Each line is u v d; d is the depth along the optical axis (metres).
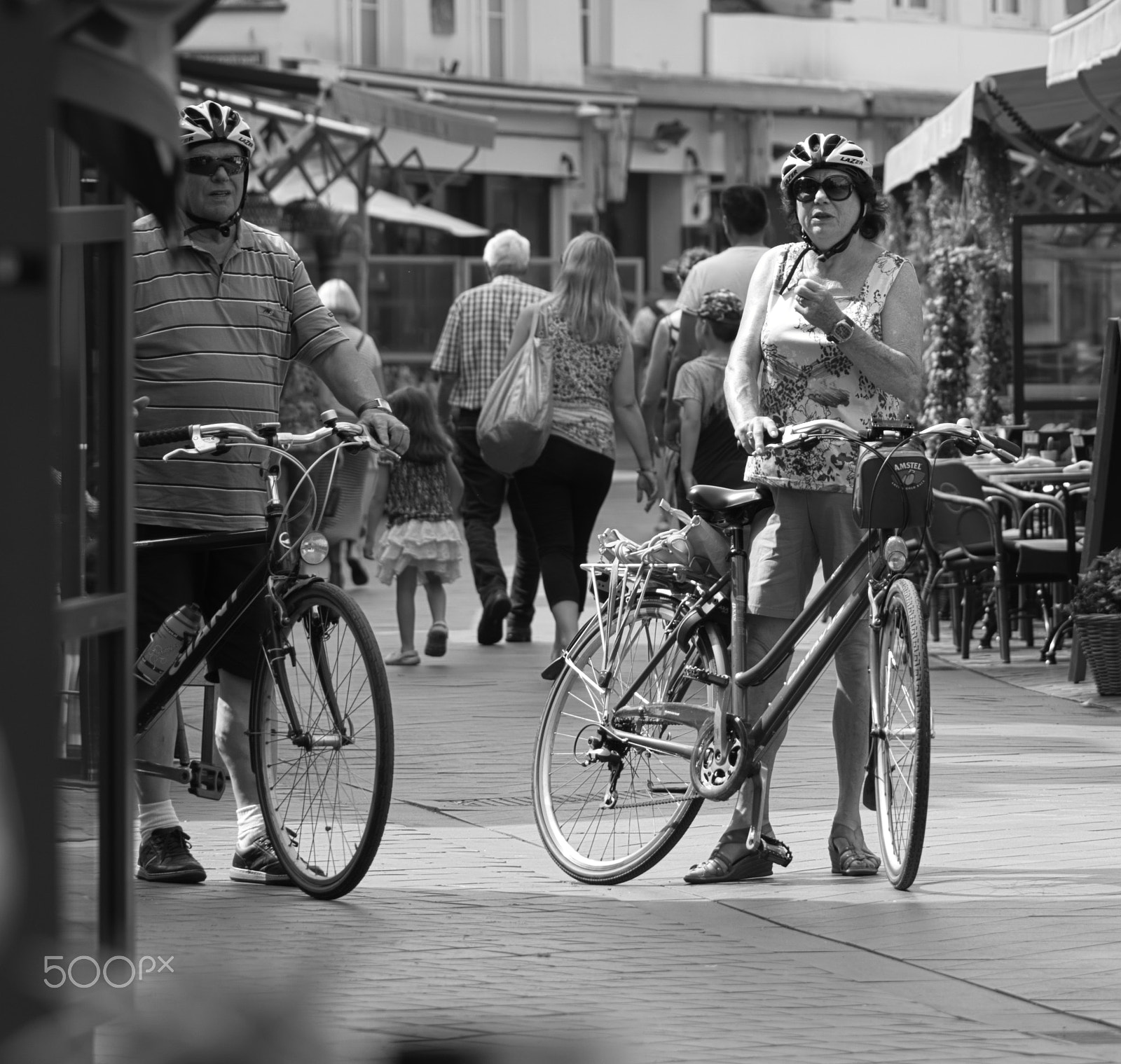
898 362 19.48
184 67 63.31
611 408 34.84
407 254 98.50
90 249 16.47
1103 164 53.19
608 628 20.33
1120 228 54.38
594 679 20.38
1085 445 41.62
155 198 9.23
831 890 19.08
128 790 10.74
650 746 19.66
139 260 19.86
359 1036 13.13
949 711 31.00
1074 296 54.28
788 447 19.19
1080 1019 14.36
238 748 19.64
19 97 6.52
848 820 20.03
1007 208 53.88
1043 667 36.44
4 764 6.22
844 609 19.25
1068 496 36.66
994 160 53.88
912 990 15.23
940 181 57.44
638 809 19.73
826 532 19.70
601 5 108.56
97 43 7.95
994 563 37.00
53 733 6.62
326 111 74.31
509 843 21.62
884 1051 13.40
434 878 19.70
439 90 98.81
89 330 16.69
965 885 19.03
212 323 19.88
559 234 106.25
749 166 112.94
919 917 17.75
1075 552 36.41
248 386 19.92
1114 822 22.02
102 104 7.94
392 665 37.12
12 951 5.18
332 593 18.52
